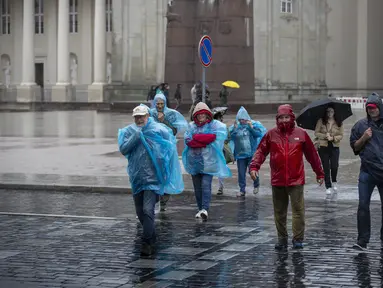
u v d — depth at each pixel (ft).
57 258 45.55
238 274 41.22
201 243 49.49
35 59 306.35
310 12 241.76
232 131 70.74
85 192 75.87
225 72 207.21
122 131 47.55
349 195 70.95
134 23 232.94
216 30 207.31
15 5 309.63
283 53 233.55
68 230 54.54
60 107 259.80
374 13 250.57
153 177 46.78
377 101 46.32
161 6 231.50
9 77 312.29
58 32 287.89
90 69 296.10
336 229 53.78
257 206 65.57
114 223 57.31
